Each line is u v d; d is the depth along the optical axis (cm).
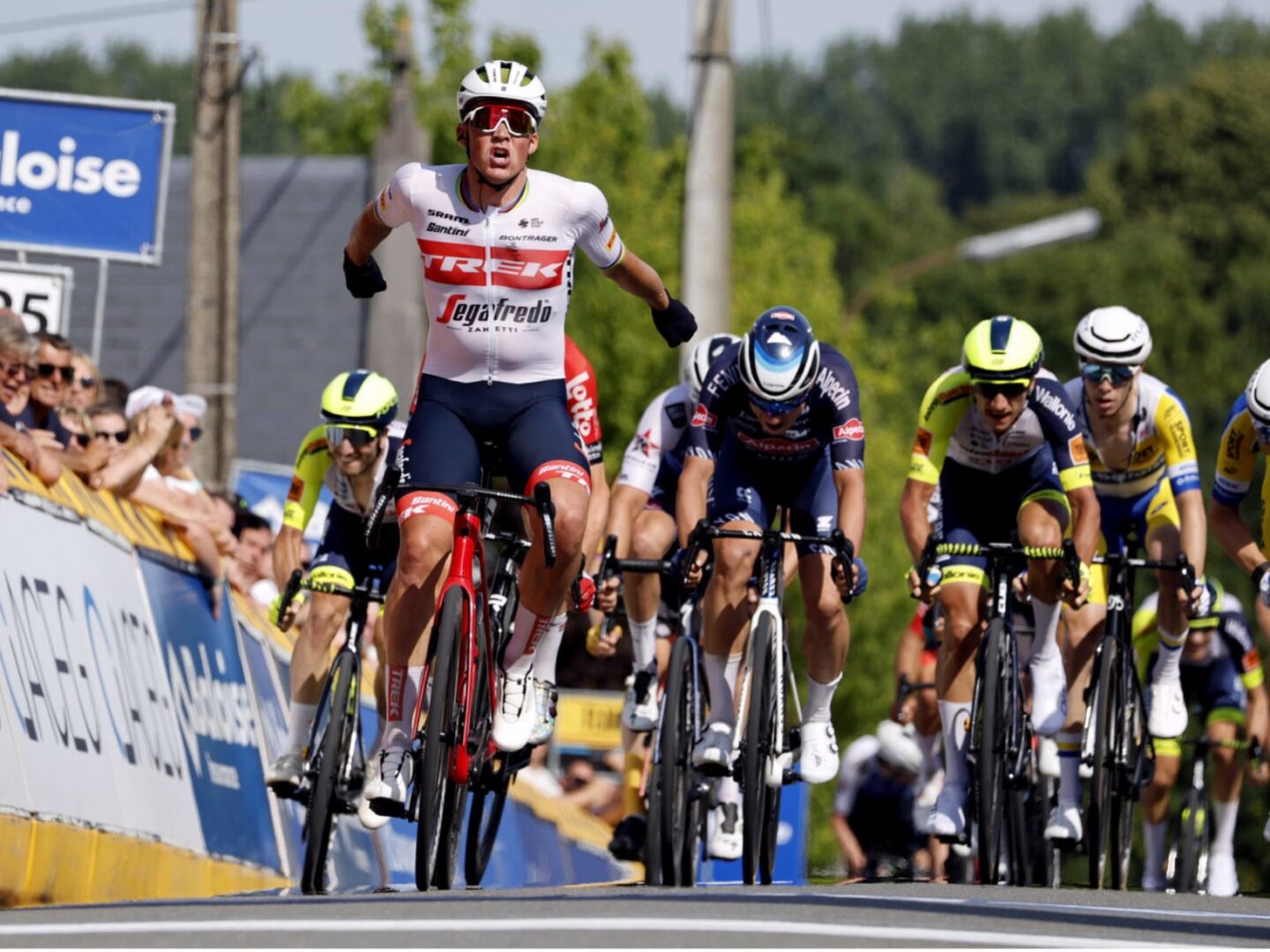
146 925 1393
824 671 2295
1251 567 2544
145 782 2450
